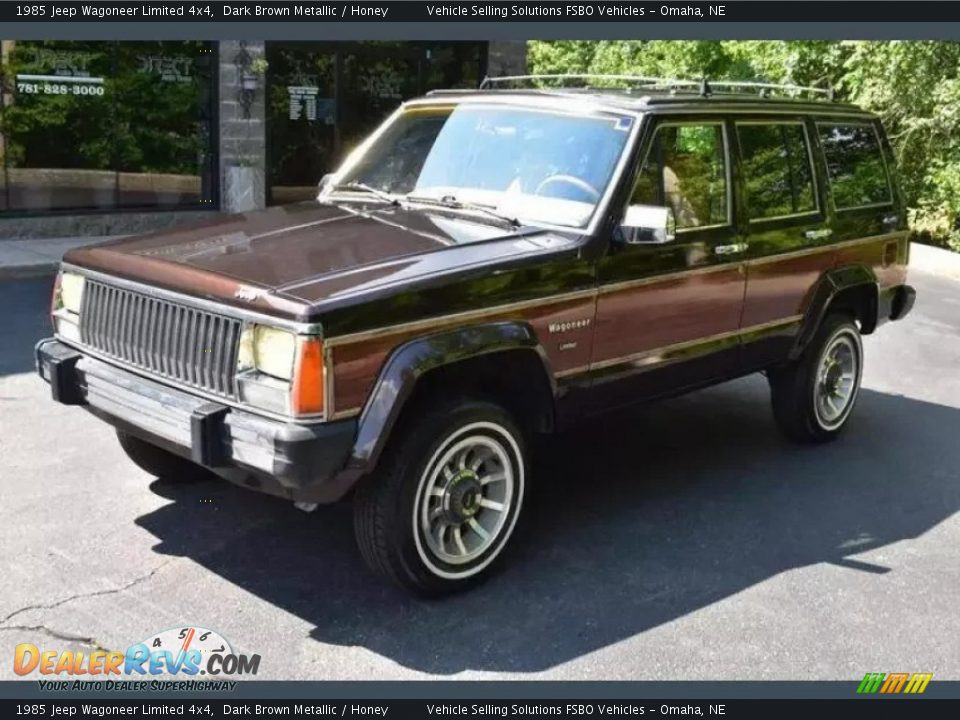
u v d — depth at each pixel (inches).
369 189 205.5
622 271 181.2
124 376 161.8
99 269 167.3
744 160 210.5
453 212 188.2
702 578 173.9
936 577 178.9
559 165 188.1
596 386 183.2
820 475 226.5
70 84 502.6
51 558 168.7
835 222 234.8
